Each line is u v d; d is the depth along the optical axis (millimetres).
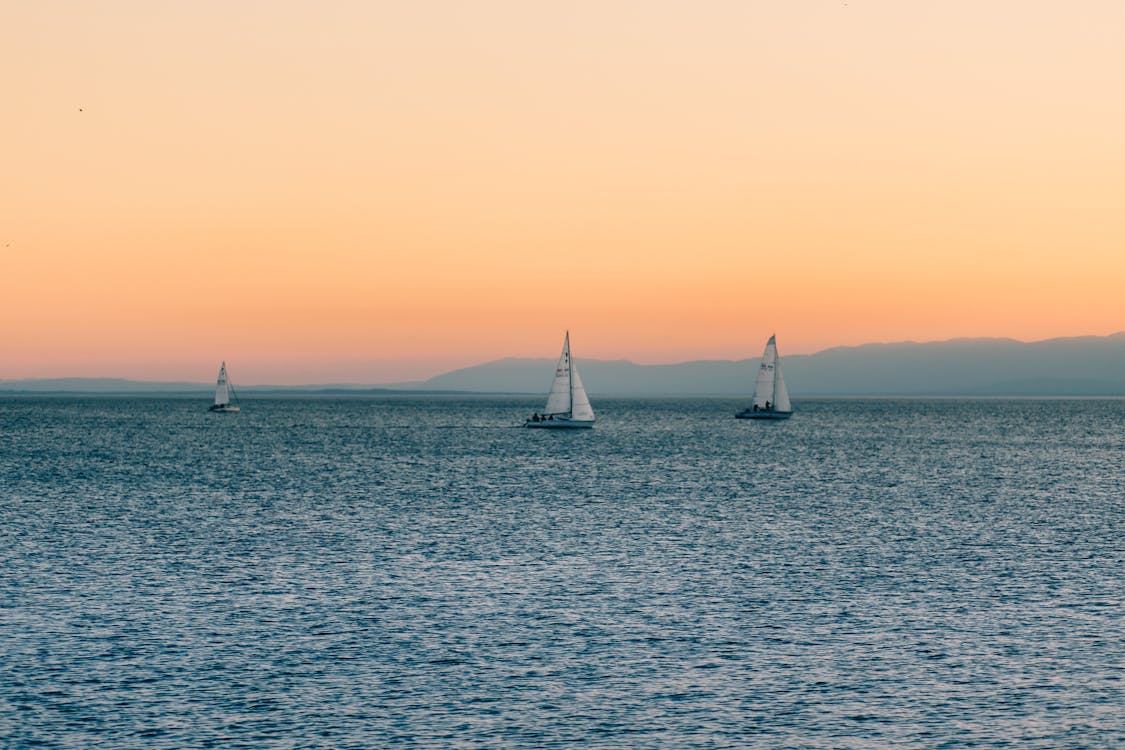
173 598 57344
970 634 50188
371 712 39469
